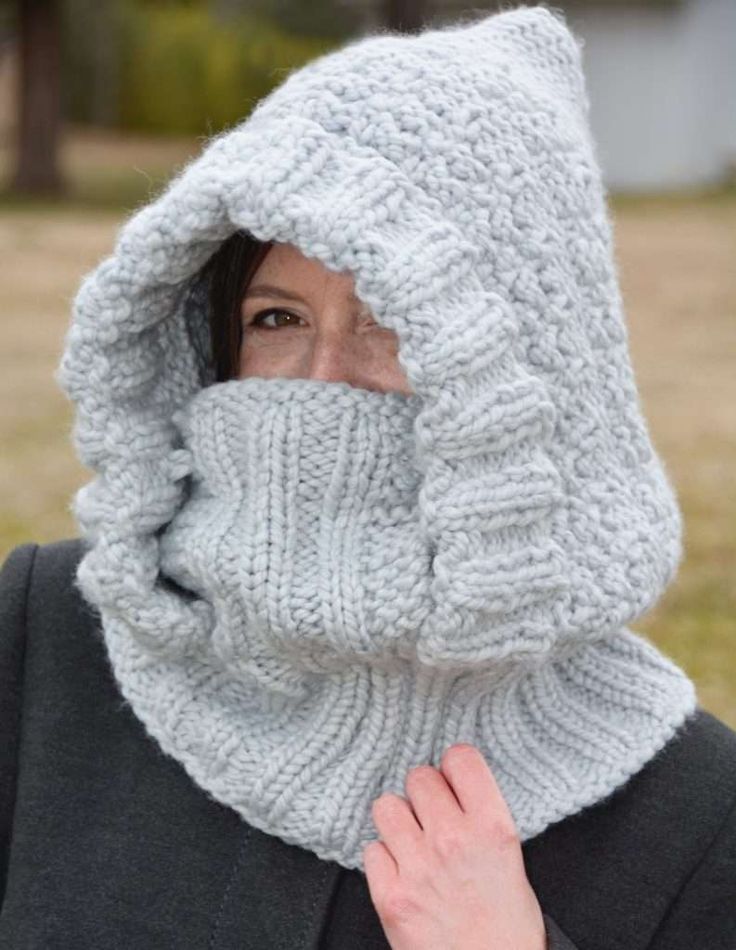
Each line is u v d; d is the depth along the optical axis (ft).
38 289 36.22
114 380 5.42
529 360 5.14
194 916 5.50
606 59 63.57
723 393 27.09
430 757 5.41
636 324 33.58
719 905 5.39
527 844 5.43
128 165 66.90
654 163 64.39
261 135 5.10
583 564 5.19
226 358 5.85
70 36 84.28
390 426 5.13
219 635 5.33
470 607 4.83
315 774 5.38
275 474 5.12
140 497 5.39
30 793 5.90
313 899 5.42
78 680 6.10
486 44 5.65
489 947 4.85
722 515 19.34
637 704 5.66
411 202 4.97
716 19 62.95
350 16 78.48
